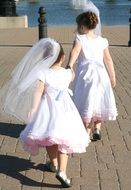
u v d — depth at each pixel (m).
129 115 5.29
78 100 4.24
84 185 3.39
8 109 4.98
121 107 5.64
